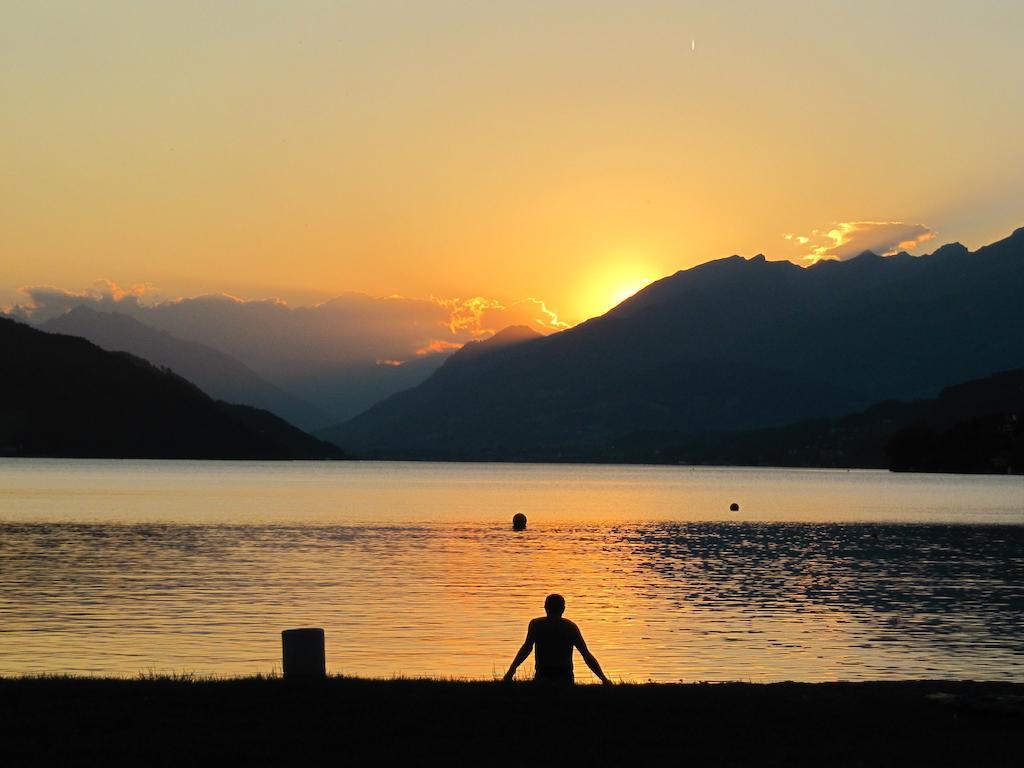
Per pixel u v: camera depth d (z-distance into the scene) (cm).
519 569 6494
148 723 1800
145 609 4522
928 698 2038
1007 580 6112
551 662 2214
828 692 2130
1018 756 1697
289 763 1620
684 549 8238
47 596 4912
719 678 3275
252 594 5062
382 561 6819
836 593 5453
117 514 11450
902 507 15338
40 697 1953
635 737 1770
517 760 1645
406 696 1980
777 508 15100
